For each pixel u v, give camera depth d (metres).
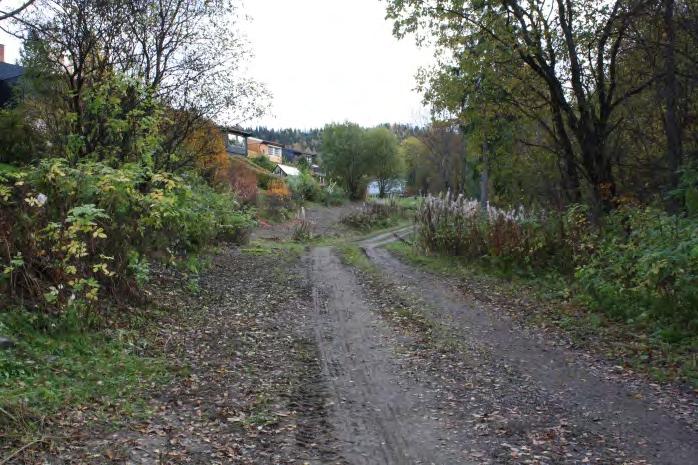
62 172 7.16
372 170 55.12
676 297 8.28
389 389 6.32
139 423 4.90
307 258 19.28
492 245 15.15
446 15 15.59
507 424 5.27
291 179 45.94
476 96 16.20
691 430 5.04
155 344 7.37
